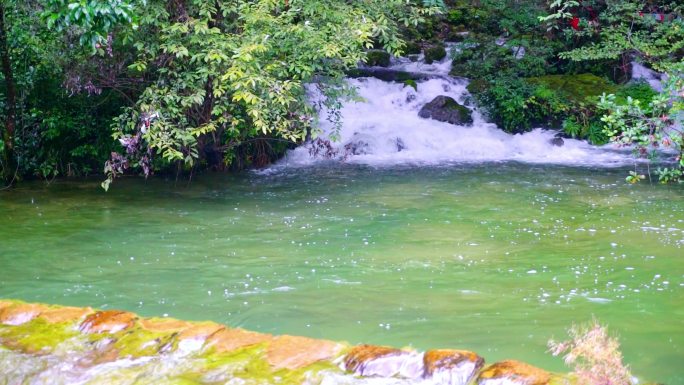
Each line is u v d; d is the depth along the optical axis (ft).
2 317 14.67
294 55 31.37
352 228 26.71
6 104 37.86
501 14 64.59
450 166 42.16
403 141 48.19
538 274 20.95
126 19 23.18
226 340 13.23
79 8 21.79
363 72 55.98
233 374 11.94
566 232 25.82
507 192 33.47
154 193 34.12
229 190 34.83
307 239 25.13
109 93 38.45
